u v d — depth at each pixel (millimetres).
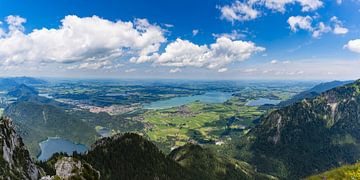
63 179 105438
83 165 115875
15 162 112750
